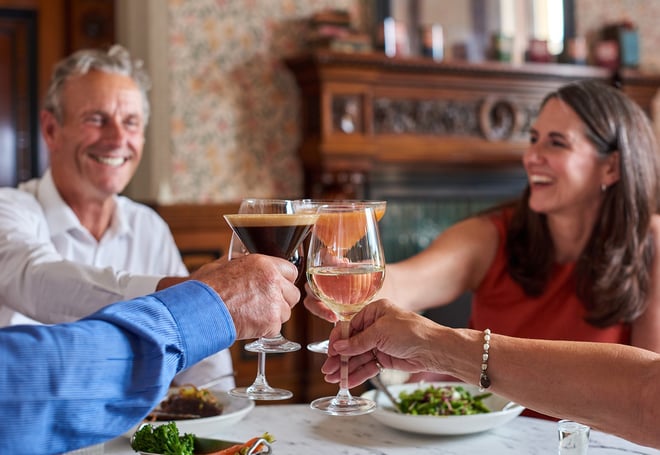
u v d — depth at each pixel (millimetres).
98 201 2316
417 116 4523
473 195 4820
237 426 1606
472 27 4781
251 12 4316
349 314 1341
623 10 5262
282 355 4211
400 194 4605
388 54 4445
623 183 2141
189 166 4188
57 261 1849
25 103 4215
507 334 2270
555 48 5023
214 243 4098
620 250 2131
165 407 1656
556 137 2162
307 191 4410
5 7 4172
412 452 1442
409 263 2197
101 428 1030
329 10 4352
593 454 1417
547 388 1307
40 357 989
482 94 4703
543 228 2242
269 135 4367
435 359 1389
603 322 2137
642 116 2203
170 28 4137
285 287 1281
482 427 1526
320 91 4180
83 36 4273
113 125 2260
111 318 1066
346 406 1341
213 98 4234
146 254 2434
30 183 2363
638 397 1254
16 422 972
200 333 1125
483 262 2316
